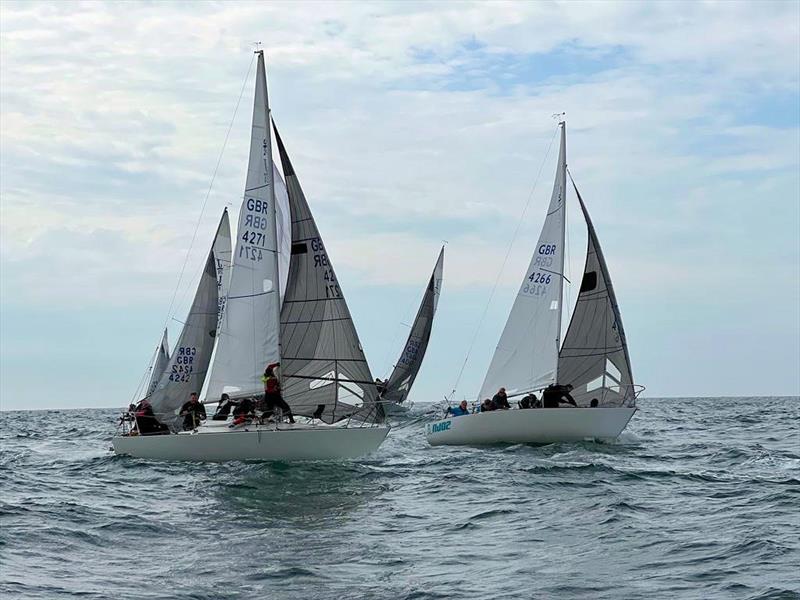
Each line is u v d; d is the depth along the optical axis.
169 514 17.81
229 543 15.20
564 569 13.50
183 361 27.62
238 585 12.52
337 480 21.97
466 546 15.07
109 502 19.20
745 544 14.91
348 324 25.62
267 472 22.73
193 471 23.42
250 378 25.67
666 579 12.91
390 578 12.94
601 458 27.14
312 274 25.80
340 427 24.34
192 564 13.69
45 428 56.00
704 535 15.82
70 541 15.26
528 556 14.34
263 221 25.92
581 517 17.62
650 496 20.27
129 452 26.00
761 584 12.52
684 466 25.81
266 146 25.95
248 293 25.80
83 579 12.79
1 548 14.59
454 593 12.20
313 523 17.03
